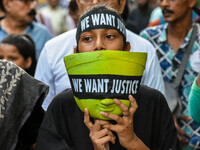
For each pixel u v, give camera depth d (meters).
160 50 3.43
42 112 2.14
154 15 4.62
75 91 1.78
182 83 3.29
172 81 3.37
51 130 1.93
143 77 2.43
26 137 2.17
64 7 8.60
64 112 1.99
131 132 1.80
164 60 3.40
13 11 4.25
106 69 1.69
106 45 1.84
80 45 1.88
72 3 2.88
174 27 3.38
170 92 3.12
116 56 1.69
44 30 4.50
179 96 3.22
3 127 1.95
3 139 1.96
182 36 3.39
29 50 3.43
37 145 1.92
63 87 2.48
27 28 4.40
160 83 2.51
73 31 2.53
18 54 3.37
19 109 2.01
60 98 2.00
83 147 1.94
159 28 3.51
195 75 3.28
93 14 1.86
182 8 3.31
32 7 4.32
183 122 3.27
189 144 3.24
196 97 2.26
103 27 1.83
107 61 1.69
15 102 1.99
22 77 2.03
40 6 9.12
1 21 4.41
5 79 1.97
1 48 3.37
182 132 3.15
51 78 2.53
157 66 2.52
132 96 1.75
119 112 1.75
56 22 7.64
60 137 1.92
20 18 4.27
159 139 2.00
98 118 1.76
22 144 2.16
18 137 2.13
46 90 2.06
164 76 3.40
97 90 1.72
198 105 2.28
